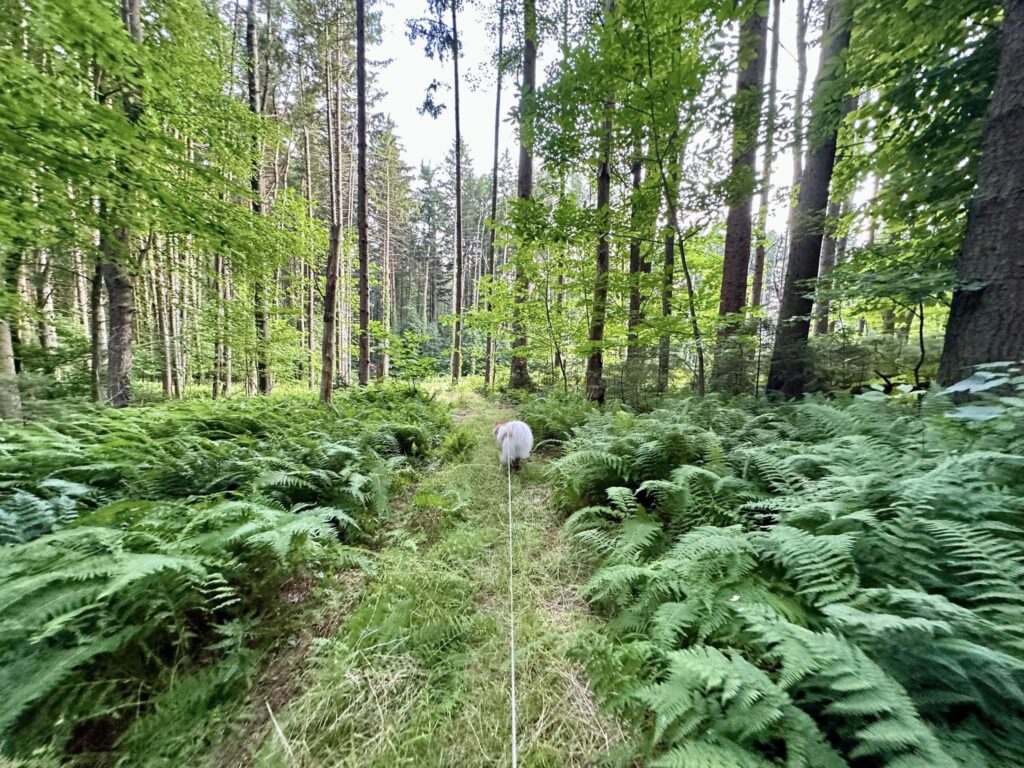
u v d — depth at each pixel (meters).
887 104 3.93
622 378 6.50
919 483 1.60
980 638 1.08
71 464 2.66
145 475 2.56
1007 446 1.88
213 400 6.33
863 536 1.51
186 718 1.29
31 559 1.48
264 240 5.04
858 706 0.92
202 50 5.67
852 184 5.05
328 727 1.30
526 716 1.35
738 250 5.75
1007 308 2.54
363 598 1.96
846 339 4.97
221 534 1.81
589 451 2.94
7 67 2.91
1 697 1.12
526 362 9.84
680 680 1.17
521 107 5.05
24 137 2.89
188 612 1.66
